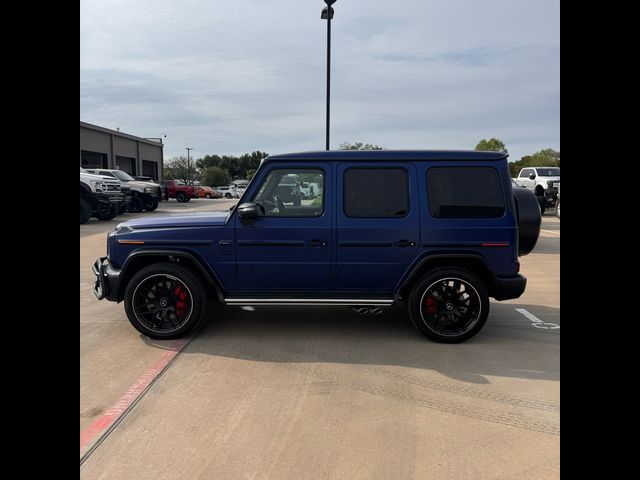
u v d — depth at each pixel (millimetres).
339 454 2734
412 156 4609
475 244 4555
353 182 4633
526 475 2551
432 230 4559
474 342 4703
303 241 4598
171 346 4523
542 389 3615
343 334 4922
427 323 4625
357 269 4617
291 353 4367
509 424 3094
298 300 4660
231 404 3348
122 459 2682
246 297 4723
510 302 6391
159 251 4637
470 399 3455
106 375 3828
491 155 4598
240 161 106938
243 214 4477
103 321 5324
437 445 2842
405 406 3340
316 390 3584
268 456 2713
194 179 90750
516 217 4695
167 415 3186
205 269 4648
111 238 4773
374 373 3920
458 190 4598
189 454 2736
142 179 31938
